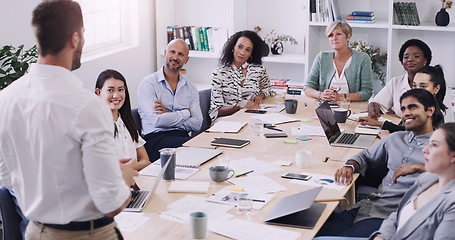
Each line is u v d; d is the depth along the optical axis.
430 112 2.84
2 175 1.93
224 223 2.25
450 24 5.32
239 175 2.85
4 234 2.52
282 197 2.55
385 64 5.60
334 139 3.51
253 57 4.88
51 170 1.70
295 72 6.18
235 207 2.43
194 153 3.20
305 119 4.08
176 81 4.49
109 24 5.69
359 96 4.71
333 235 2.67
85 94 1.70
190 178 2.81
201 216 2.16
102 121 1.70
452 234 2.01
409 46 4.14
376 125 3.86
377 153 3.01
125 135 3.41
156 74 4.42
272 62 6.23
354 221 2.77
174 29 6.23
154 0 6.18
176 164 3.02
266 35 6.13
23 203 1.82
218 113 4.71
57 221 1.74
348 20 5.48
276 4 6.04
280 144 3.46
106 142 1.69
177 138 4.24
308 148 3.36
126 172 2.00
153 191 2.41
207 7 6.27
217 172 2.72
